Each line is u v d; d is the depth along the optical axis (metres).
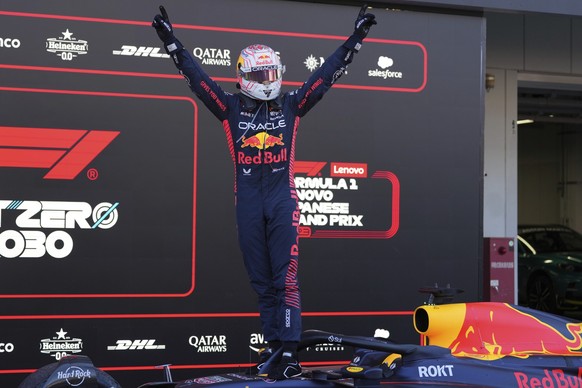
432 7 10.69
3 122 9.16
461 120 10.77
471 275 10.73
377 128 10.44
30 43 9.28
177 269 9.67
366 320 10.29
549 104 18.70
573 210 29.05
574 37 16.39
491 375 6.03
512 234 15.76
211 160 9.85
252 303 9.90
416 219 10.55
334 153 10.27
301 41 10.23
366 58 10.41
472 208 10.78
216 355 9.75
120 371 9.42
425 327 6.50
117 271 9.47
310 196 10.16
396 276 10.43
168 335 9.59
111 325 9.41
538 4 10.92
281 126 5.90
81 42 9.45
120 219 9.52
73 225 9.35
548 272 18.83
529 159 31.64
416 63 10.61
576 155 28.91
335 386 5.67
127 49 9.60
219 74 9.94
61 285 9.27
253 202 5.87
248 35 10.05
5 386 9.03
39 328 9.18
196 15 9.88
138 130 9.62
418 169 10.57
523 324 6.62
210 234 9.80
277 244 5.80
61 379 5.61
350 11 10.39
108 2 9.55
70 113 9.39
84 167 9.42
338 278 10.21
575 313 18.84
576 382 6.20
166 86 9.73
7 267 9.11
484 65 10.88
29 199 9.22
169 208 9.69
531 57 16.06
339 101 10.31
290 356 5.70
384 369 5.90
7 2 9.21
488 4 10.71
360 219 10.34
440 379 5.90
